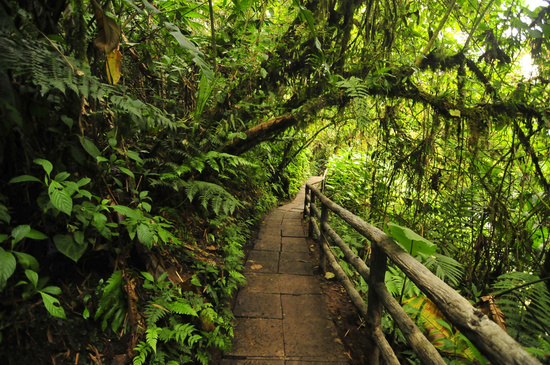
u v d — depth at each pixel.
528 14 3.06
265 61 3.53
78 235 1.58
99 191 2.01
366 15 3.49
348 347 2.31
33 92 1.41
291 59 3.64
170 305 1.91
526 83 3.25
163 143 2.72
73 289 1.71
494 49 3.37
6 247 1.47
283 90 3.97
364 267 2.15
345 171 7.61
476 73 3.54
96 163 1.88
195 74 3.31
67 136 1.73
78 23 1.62
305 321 2.55
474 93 3.90
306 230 5.41
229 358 2.09
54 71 1.32
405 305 2.49
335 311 2.80
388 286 2.59
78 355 1.49
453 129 3.65
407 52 3.91
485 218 4.03
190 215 3.33
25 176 1.35
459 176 3.77
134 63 2.63
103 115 2.00
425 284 1.22
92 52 1.80
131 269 2.04
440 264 3.00
